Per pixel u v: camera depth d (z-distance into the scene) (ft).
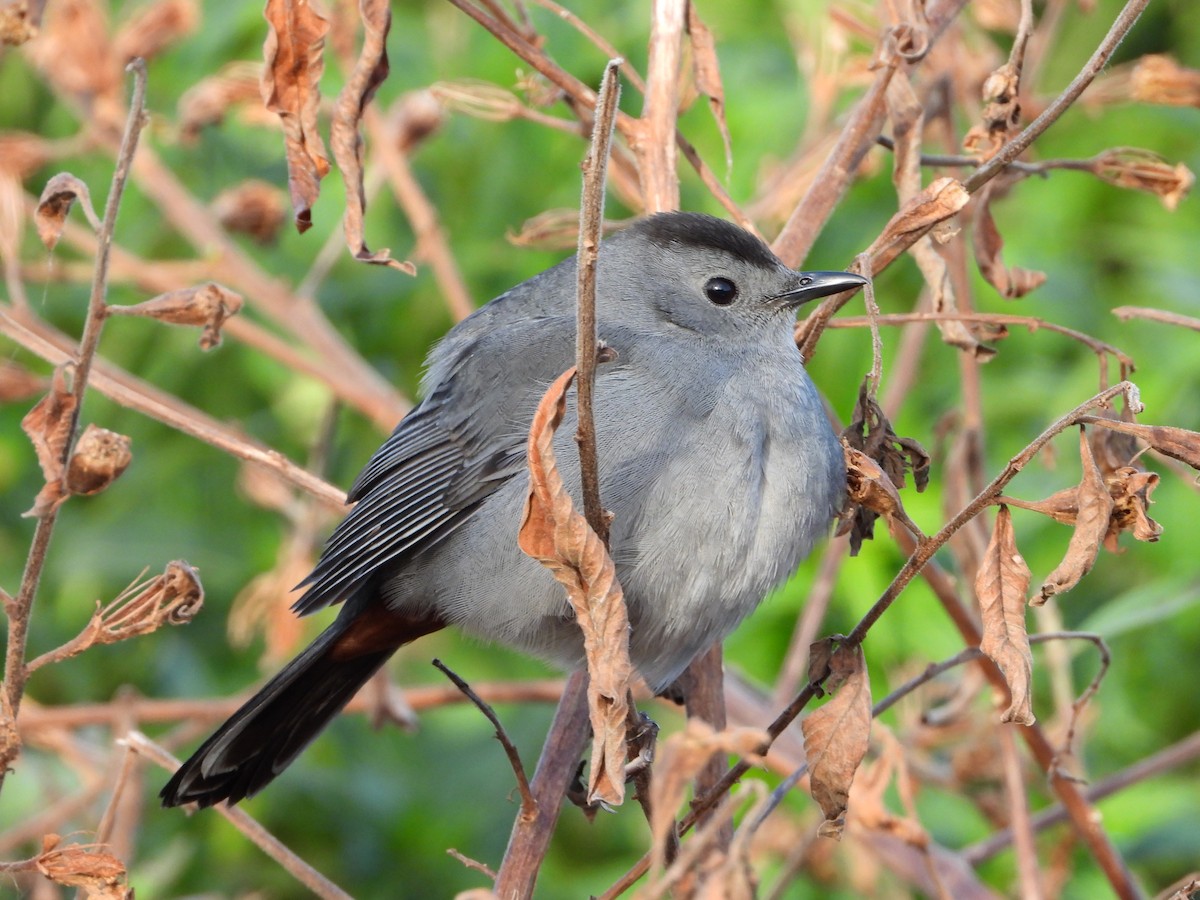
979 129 24.53
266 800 39.93
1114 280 43.11
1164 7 45.50
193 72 42.01
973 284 41.78
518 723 42.29
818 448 25.75
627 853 41.86
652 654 25.66
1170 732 40.40
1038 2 44.88
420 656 43.88
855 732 18.99
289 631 36.37
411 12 44.65
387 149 36.17
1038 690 40.14
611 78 15.74
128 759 21.99
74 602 42.04
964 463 29.45
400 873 40.14
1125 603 30.78
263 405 44.91
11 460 44.34
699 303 27.32
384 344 44.50
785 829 34.65
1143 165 25.27
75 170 44.37
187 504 43.52
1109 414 22.67
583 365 16.63
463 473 26.89
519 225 43.01
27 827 31.12
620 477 24.73
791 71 43.27
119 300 43.75
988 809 31.42
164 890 38.06
